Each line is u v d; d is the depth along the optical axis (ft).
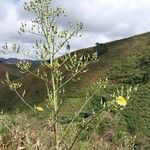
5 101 312.29
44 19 17.13
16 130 20.15
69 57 16.61
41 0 17.22
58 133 17.65
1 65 481.05
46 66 16.47
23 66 16.81
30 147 18.22
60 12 17.31
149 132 176.65
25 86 308.81
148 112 193.88
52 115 16.01
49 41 16.76
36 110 16.31
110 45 308.40
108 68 270.46
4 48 17.47
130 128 181.78
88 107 199.72
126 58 276.41
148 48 281.54
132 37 310.04
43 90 280.51
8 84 16.98
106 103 14.57
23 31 17.31
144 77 237.86
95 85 16.33
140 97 209.46
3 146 18.88
